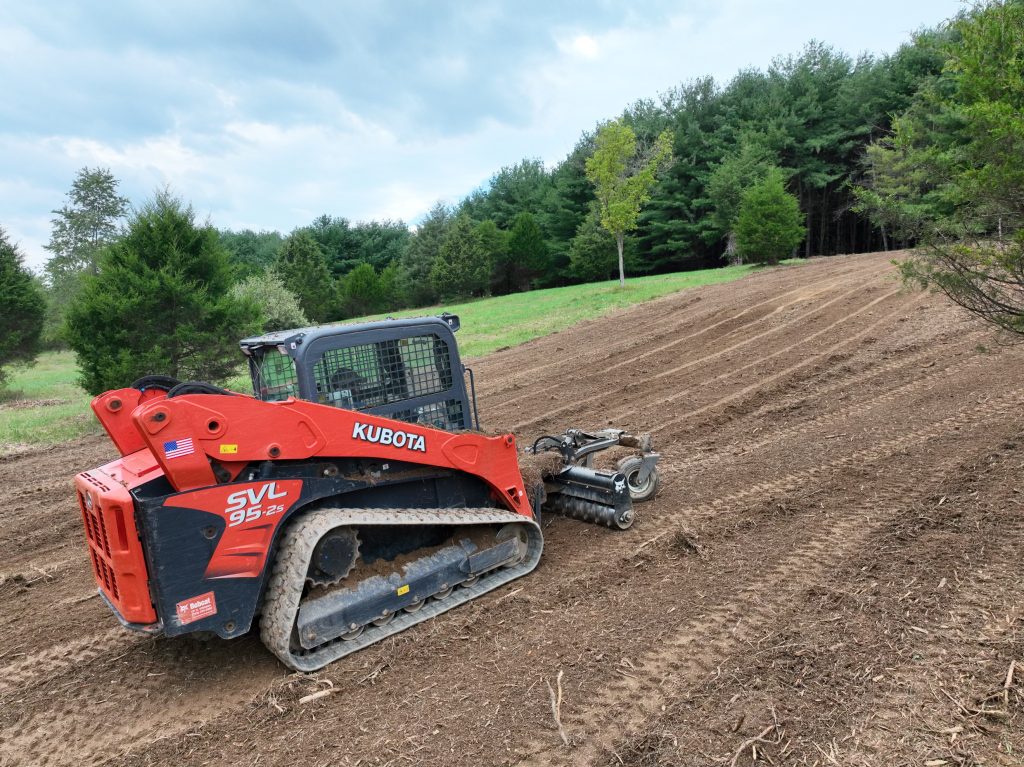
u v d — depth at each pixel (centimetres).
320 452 414
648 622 430
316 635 409
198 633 472
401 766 319
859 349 1242
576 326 2003
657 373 1307
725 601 448
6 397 1972
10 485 962
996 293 564
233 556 384
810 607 429
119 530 362
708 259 4775
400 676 395
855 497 611
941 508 561
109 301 1323
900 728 314
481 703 362
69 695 417
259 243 7569
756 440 834
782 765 298
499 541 510
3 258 2050
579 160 4984
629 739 322
